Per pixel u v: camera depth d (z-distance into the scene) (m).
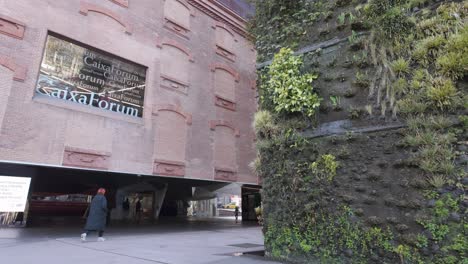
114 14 14.48
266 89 7.45
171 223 20.33
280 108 6.82
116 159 13.45
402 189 4.91
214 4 19.91
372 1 6.04
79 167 12.25
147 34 15.77
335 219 5.55
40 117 11.57
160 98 15.70
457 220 4.29
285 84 6.86
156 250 8.12
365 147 5.48
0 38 11.12
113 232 13.38
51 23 12.41
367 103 5.70
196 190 21.25
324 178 5.86
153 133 15.06
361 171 5.43
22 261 6.43
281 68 7.06
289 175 6.40
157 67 15.89
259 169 7.05
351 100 5.95
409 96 5.11
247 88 21.33
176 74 16.77
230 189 20.16
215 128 18.28
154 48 15.95
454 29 4.99
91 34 13.56
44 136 11.55
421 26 5.36
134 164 14.04
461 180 4.38
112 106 13.97
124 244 9.31
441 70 4.89
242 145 19.80
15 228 13.31
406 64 5.27
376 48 5.79
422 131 4.88
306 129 6.43
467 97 4.57
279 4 7.81
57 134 11.90
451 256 4.24
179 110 16.39
